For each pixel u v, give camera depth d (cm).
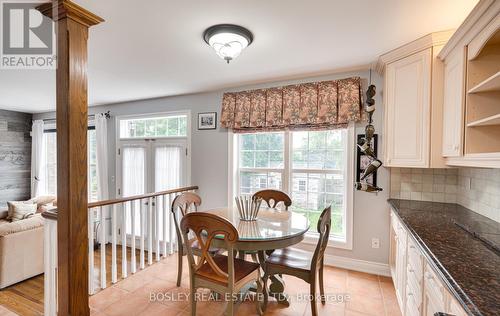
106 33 200
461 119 168
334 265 303
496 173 175
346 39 209
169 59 254
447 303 109
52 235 205
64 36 144
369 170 254
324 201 315
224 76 306
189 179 388
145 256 358
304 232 203
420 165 212
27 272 304
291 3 160
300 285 261
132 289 252
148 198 304
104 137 446
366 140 256
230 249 168
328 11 169
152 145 418
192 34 202
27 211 410
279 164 339
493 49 161
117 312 215
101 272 251
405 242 191
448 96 192
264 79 319
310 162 323
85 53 153
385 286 257
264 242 184
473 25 150
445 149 196
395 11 169
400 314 212
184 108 394
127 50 232
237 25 187
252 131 340
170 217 339
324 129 299
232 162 357
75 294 153
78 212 152
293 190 330
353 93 281
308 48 227
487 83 143
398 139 229
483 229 156
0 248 282
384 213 279
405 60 224
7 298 266
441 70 202
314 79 308
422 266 147
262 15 174
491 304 81
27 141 545
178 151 399
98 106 467
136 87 351
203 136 379
